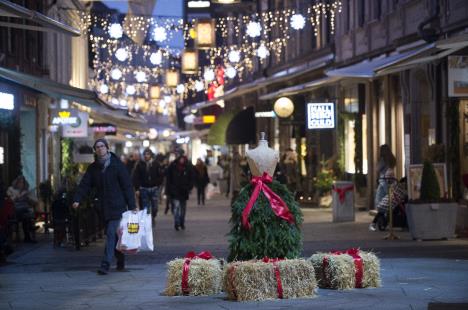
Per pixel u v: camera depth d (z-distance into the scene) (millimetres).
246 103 63875
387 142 33469
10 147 30344
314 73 44281
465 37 19781
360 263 14266
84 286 15727
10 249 19922
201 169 43969
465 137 26531
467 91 21797
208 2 37281
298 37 48156
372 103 35438
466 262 17781
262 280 13266
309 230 26719
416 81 30391
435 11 28266
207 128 79000
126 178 17422
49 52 40750
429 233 22641
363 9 37188
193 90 86375
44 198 27875
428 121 30344
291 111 38375
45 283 16234
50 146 37531
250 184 13664
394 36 32844
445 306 12602
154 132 79750
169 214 37469
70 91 30203
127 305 13406
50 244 24500
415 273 16109
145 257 20594
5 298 14477
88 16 47969
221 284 14180
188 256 14656
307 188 43344
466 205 25047
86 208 23719
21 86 30734
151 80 80438
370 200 35000
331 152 41562
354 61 37750
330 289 14164
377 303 12906
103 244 24250
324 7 39906
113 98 69250
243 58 62750
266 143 13734
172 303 13367
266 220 13461
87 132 37656
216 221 32375
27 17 19281
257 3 57250
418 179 23156
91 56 62750
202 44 35938
